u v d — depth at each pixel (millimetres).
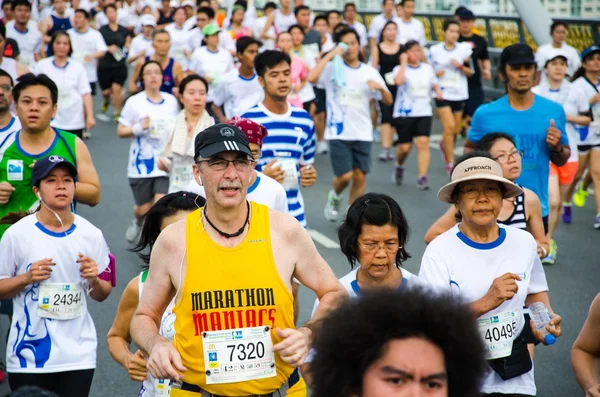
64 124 15695
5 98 8688
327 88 13688
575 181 13578
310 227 13602
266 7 26328
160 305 4816
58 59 15594
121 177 16938
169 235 4715
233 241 4668
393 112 16812
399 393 2613
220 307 4633
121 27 23641
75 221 6645
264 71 9352
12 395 3465
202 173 4672
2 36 11680
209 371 4637
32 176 6578
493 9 25031
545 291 6242
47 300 6469
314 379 2701
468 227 5934
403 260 6148
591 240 12852
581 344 5090
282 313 4699
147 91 12133
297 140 9516
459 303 2670
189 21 24047
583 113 12961
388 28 19125
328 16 24609
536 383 8234
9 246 6520
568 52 17422
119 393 8055
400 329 2621
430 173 17344
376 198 5910
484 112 9117
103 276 6781
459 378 2646
